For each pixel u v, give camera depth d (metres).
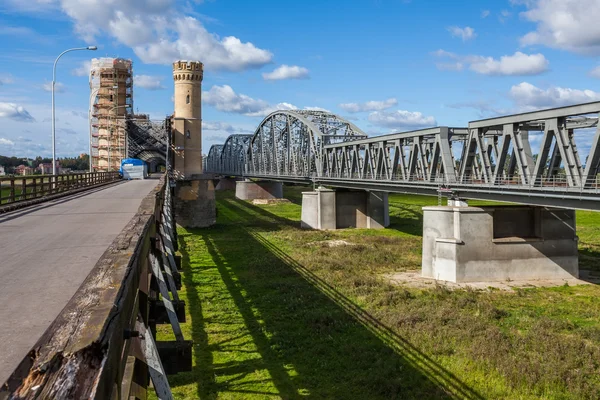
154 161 126.44
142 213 10.18
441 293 28.78
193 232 56.75
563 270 34.38
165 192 24.16
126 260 5.03
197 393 15.38
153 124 74.75
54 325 3.01
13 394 2.28
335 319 22.64
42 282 8.85
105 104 83.56
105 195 34.16
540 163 28.16
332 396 15.40
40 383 2.37
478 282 32.78
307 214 62.84
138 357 6.03
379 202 63.22
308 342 20.08
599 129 24.08
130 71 86.75
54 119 38.62
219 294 27.89
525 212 34.69
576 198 25.73
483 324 22.27
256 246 46.31
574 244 34.62
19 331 6.12
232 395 15.27
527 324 22.92
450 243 33.22
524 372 16.53
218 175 146.25
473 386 15.84
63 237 14.52
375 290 29.02
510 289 30.89
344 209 62.97
